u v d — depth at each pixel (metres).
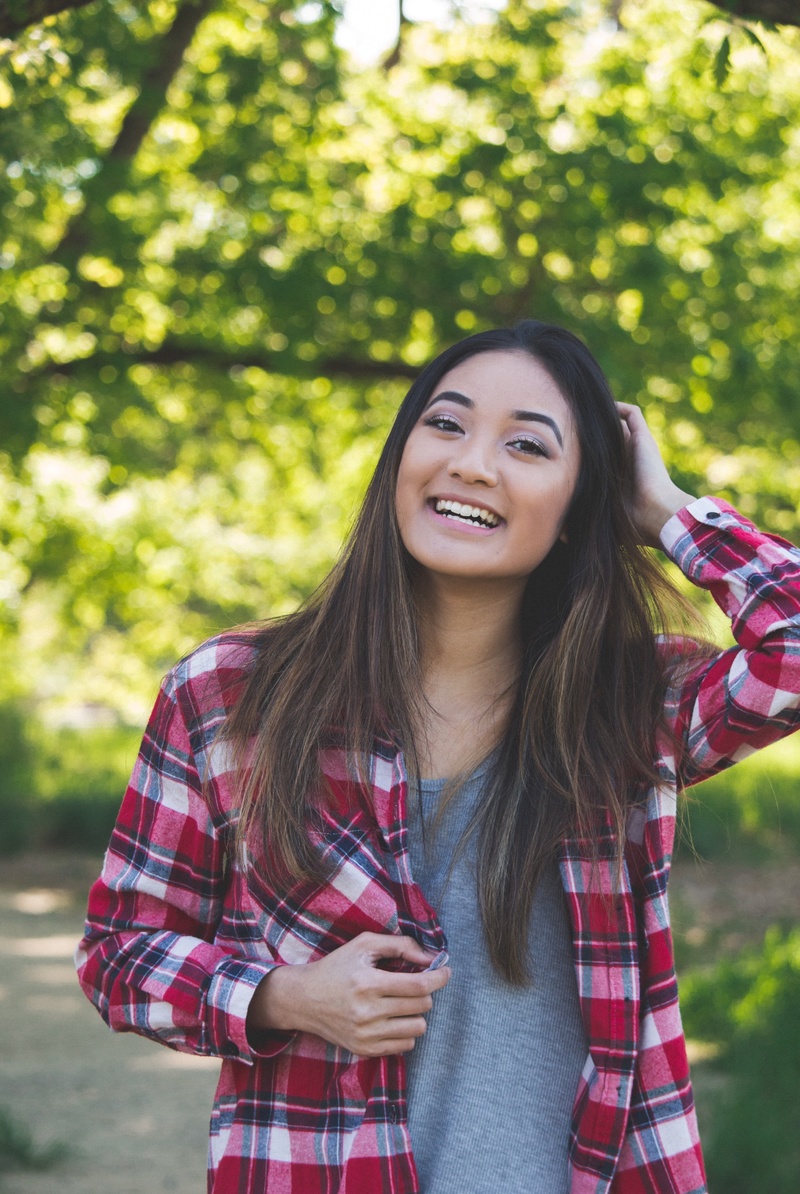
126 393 10.98
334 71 10.30
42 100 3.97
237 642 1.79
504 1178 1.58
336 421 12.82
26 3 2.80
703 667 1.79
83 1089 5.56
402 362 10.95
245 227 10.78
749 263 10.18
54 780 14.30
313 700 1.70
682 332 9.82
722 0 2.64
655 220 9.59
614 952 1.62
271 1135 1.58
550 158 9.58
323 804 1.66
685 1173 1.61
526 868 1.64
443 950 1.61
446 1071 1.62
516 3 10.24
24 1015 6.73
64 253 10.08
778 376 9.97
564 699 1.73
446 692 1.80
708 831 11.83
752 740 1.72
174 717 1.73
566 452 1.77
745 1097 4.71
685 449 11.27
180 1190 4.39
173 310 10.53
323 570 15.34
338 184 10.70
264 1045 1.60
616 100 10.38
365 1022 1.52
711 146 10.19
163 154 11.04
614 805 1.66
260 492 15.49
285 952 1.63
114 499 12.89
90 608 14.16
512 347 1.79
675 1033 1.64
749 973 6.60
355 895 1.62
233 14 10.45
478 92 9.97
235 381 11.80
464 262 9.88
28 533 12.33
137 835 1.72
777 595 1.72
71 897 10.33
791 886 10.38
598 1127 1.58
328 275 10.18
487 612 1.79
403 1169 1.54
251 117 10.34
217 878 1.73
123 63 8.64
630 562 1.85
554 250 9.97
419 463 1.73
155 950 1.65
